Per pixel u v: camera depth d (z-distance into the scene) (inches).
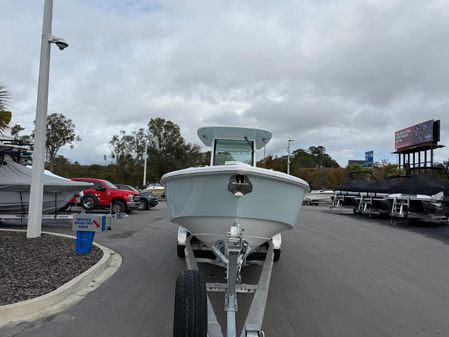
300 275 301.9
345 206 987.9
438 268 340.2
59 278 255.9
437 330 193.3
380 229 645.9
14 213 516.4
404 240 517.7
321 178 2241.6
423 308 227.8
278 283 276.7
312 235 542.3
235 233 183.3
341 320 204.5
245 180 185.3
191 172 195.5
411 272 322.3
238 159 308.0
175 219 224.5
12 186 498.6
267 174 187.2
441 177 1461.6
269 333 185.0
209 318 170.7
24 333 179.0
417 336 185.2
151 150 2746.1
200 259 226.7
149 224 625.9
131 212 856.3
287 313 214.1
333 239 507.5
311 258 371.2
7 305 201.0
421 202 678.5
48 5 396.8
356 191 932.0
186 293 144.5
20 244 362.6
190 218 212.1
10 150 554.9
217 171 185.6
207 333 155.3
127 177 2411.4
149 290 250.5
